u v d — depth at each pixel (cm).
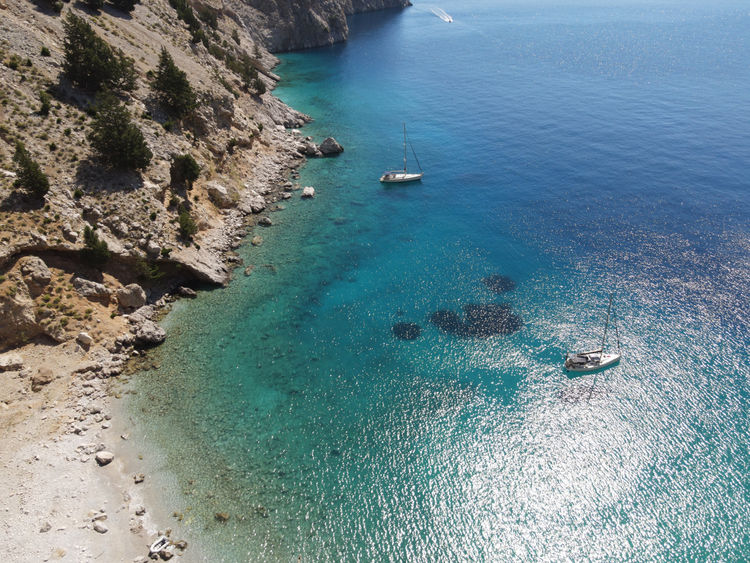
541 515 3556
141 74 7519
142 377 4569
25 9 6862
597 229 6962
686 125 10381
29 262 4494
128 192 5684
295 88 14038
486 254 6531
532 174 8688
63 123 5772
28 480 3494
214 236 6531
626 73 14838
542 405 4375
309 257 6512
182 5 11056
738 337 4959
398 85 14462
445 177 8744
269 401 4416
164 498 3556
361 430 4175
